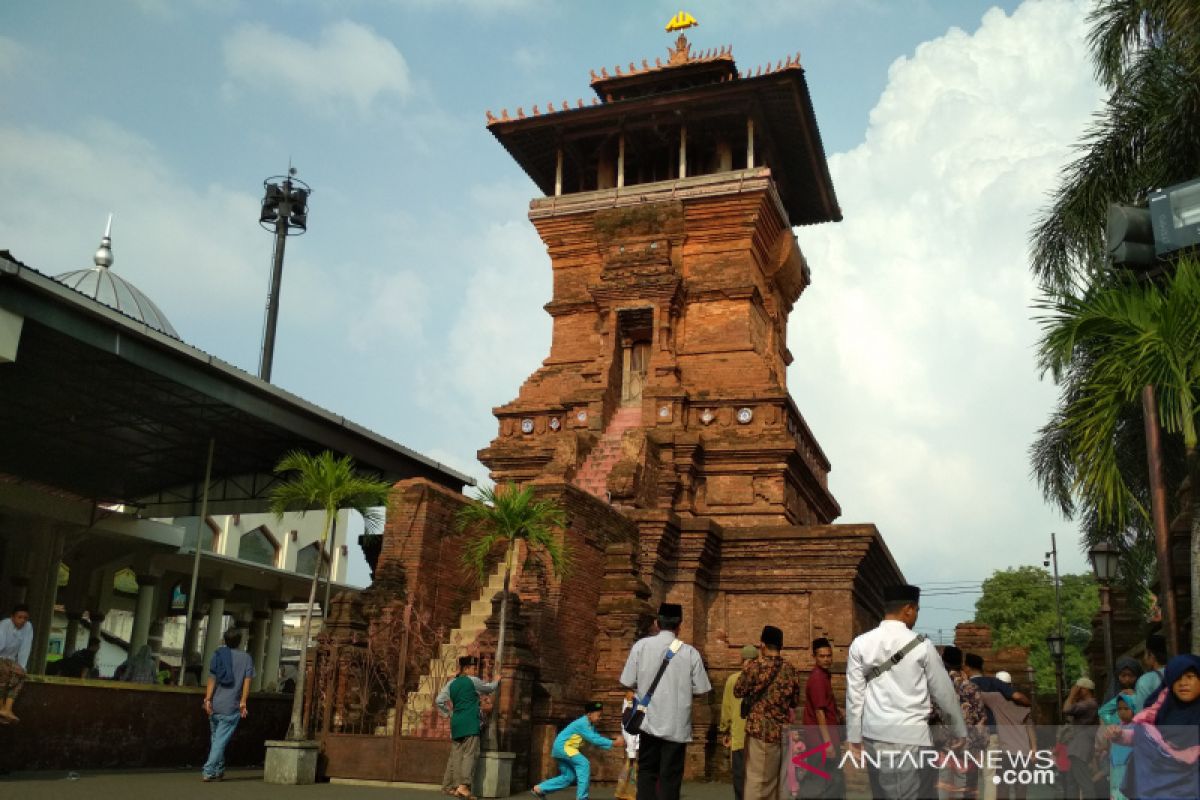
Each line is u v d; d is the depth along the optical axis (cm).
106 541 3662
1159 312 1019
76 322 1775
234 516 4525
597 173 3762
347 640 1739
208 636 4244
